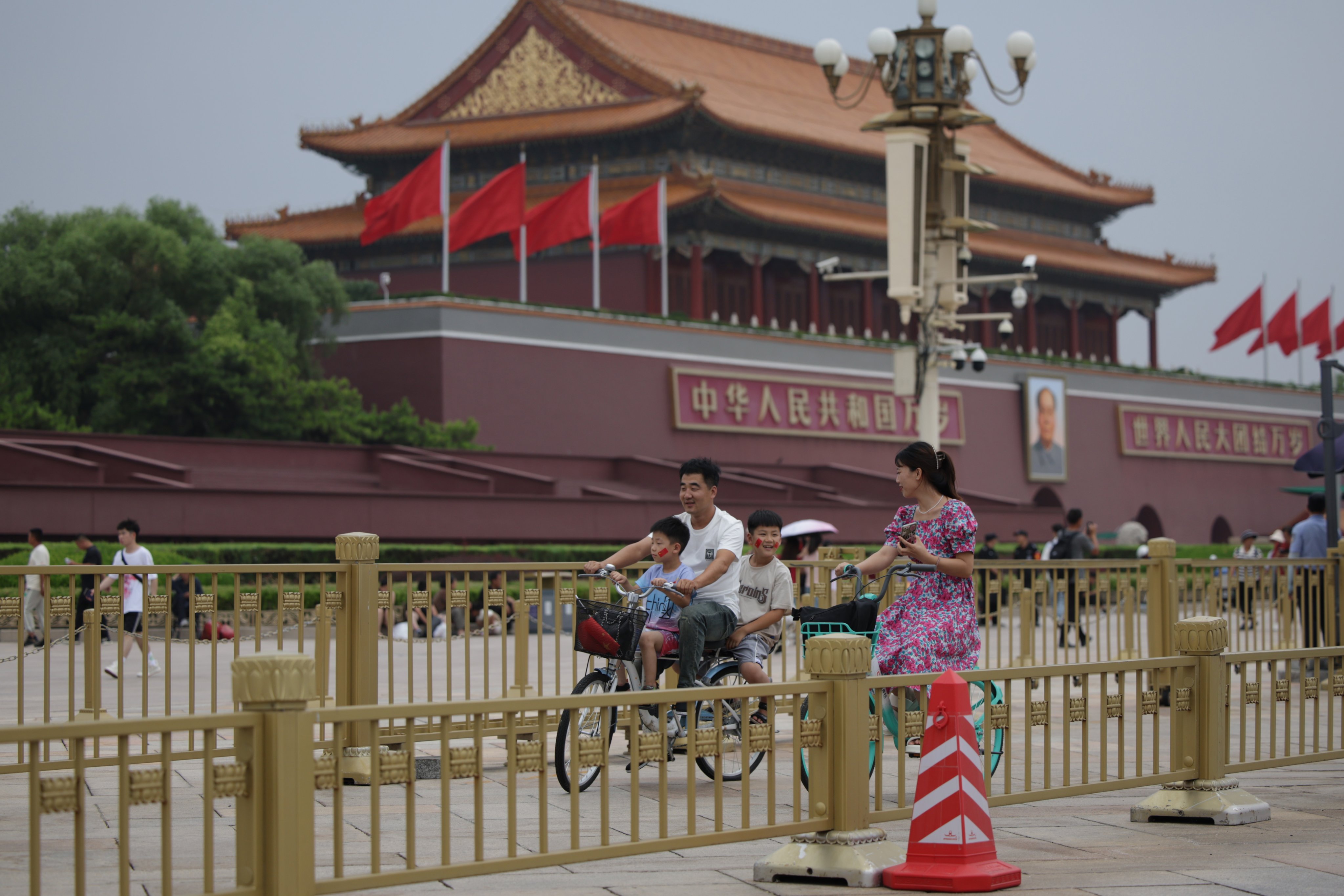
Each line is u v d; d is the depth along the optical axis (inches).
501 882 320.5
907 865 311.4
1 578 1059.9
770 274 2903.5
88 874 324.5
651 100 2541.8
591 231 2100.1
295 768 241.8
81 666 832.9
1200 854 350.0
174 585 1136.2
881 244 2792.8
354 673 443.2
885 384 2388.0
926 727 317.4
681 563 456.1
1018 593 837.2
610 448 2032.5
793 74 3112.7
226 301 1850.4
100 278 1782.7
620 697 280.7
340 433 1796.3
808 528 1085.8
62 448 1470.2
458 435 1851.6
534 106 2662.4
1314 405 3240.7
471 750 263.7
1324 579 702.5
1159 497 2864.2
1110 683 801.6
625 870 334.3
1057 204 3353.8
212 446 1609.3
